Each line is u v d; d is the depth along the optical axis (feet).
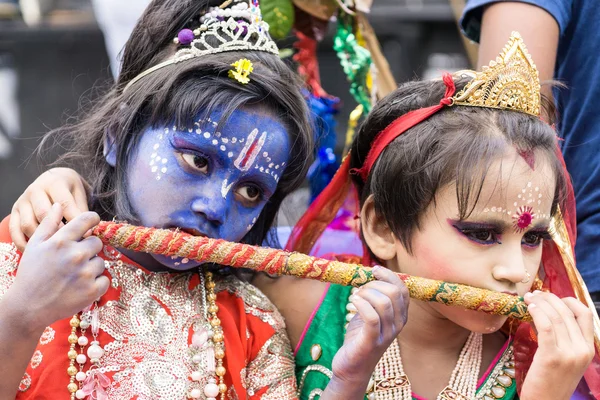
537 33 7.93
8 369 5.90
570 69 8.33
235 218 6.59
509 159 6.25
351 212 7.85
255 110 6.51
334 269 6.18
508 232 6.25
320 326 7.20
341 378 6.08
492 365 6.96
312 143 7.11
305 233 7.80
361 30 9.33
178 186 6.38
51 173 6.89
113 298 6.59
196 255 6.15
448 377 6.93
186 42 6.84
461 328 6.97
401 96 7.01
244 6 7.01
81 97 8.51
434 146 6.45
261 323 7.06
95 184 6.99
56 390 6.27
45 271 5.73
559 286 7.12
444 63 22.11
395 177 6.64
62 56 21.45
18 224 6.48
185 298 6.84
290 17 9.03
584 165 8.20
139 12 12.45
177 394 6.45
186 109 6.36
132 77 7.06
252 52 6.92
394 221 6.69
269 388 6.84
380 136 6.95
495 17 8.11
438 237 6.38
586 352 5.90
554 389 5.92
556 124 7.79
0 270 6.50
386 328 5.90
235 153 6.41
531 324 6.89
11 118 21.34
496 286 6.25
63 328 6.45
